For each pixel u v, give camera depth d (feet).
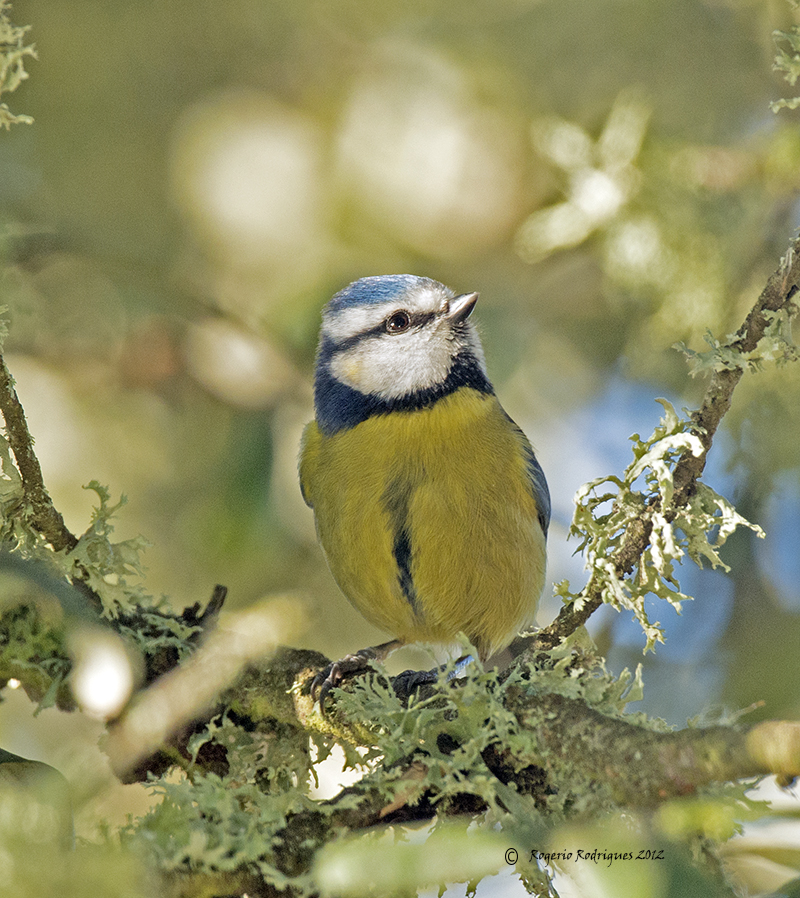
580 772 17.62
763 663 32.01
